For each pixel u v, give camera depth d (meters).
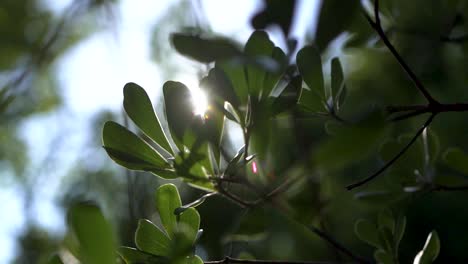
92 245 0.80
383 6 1.16
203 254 1.19
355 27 1.14
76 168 2.32
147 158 0.94
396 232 1.05
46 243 1.90
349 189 0.97
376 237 1.05
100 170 2.33
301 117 1.00
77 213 0.80
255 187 0.93
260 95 0.90
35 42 1.12
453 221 2.59
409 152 1.12
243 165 0.92
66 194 2.22
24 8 1.11
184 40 0.85
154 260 0.92
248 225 0.97
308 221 0.95
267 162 0.97
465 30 1.18
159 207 0.94
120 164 0.94
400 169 1.12
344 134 0.74
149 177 1.48
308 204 0.94
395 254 1.05
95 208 0.80
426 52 1.23
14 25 1.11
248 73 0.90
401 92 1.80
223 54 0.85
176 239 0.88
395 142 1.13
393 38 1.20
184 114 0.92
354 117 0.75
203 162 0.93
